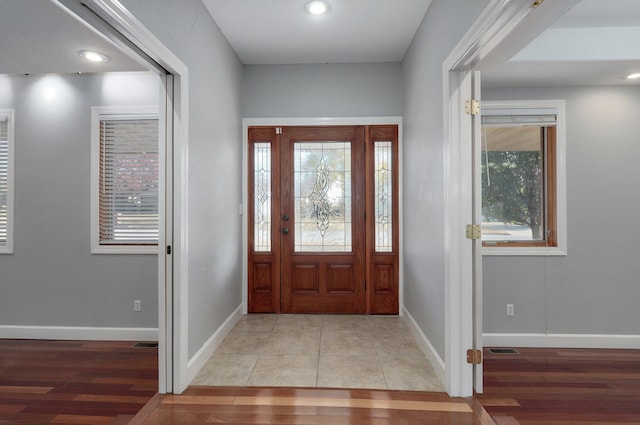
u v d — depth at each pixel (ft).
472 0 5.82
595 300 10.04
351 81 11.99
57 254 10.46
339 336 10.11
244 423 6.11
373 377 7.73
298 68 12.05
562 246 10.05
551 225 10.25
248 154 12.09
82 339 10.43
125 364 8.70
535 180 10.48
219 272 9.49
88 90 10.44
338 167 12.19
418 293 9.68
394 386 7.36
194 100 7.68
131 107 10.39
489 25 5.09
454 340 6.93
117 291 10.48
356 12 8.75
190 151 7.45
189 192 7.38
